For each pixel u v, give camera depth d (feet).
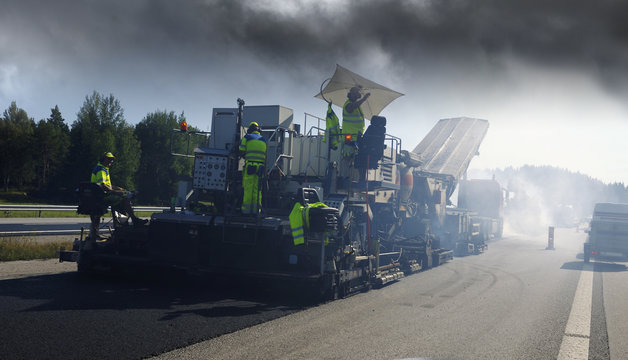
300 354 14.93
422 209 47.98
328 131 30.91
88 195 27.32
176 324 17.80
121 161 184.55
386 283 32.27
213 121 33.01
